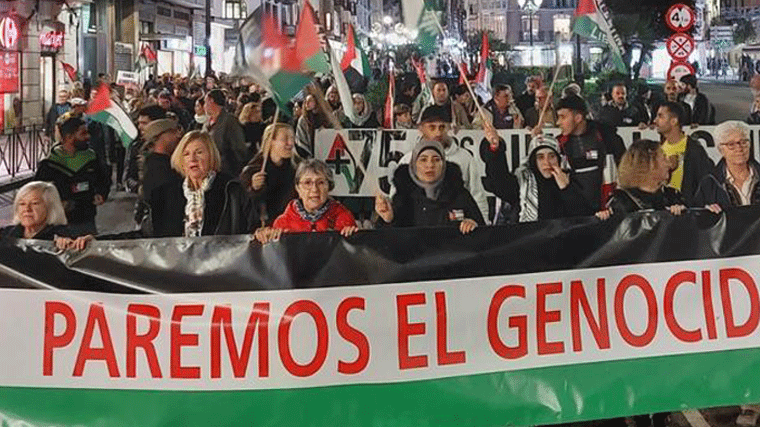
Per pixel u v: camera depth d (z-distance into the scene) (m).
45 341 3.60
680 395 3.89
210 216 4.55
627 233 3.88
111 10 32.66
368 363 3.72
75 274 3.62
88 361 3.61
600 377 3.85
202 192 4.57
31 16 24.42
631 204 4.46
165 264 3.64
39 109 25.31
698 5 33.53
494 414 3.79
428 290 3.75
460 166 5.12
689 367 3.90
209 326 3.65
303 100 7.53
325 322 3.70
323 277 3.70
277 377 3.67
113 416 3.61
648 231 3.90
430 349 3.75
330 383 3.69
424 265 3.75
